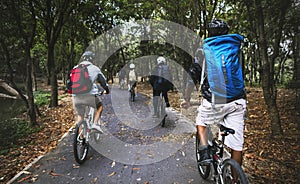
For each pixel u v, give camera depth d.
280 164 3.95
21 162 4.52
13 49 7.31
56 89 10.05
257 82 16.08
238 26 8.80
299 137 4.91
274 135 5.08
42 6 9.03
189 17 11.39
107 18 13.88
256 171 3.75
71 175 3.85
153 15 15.95
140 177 3.76
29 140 5.80
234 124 2.86
